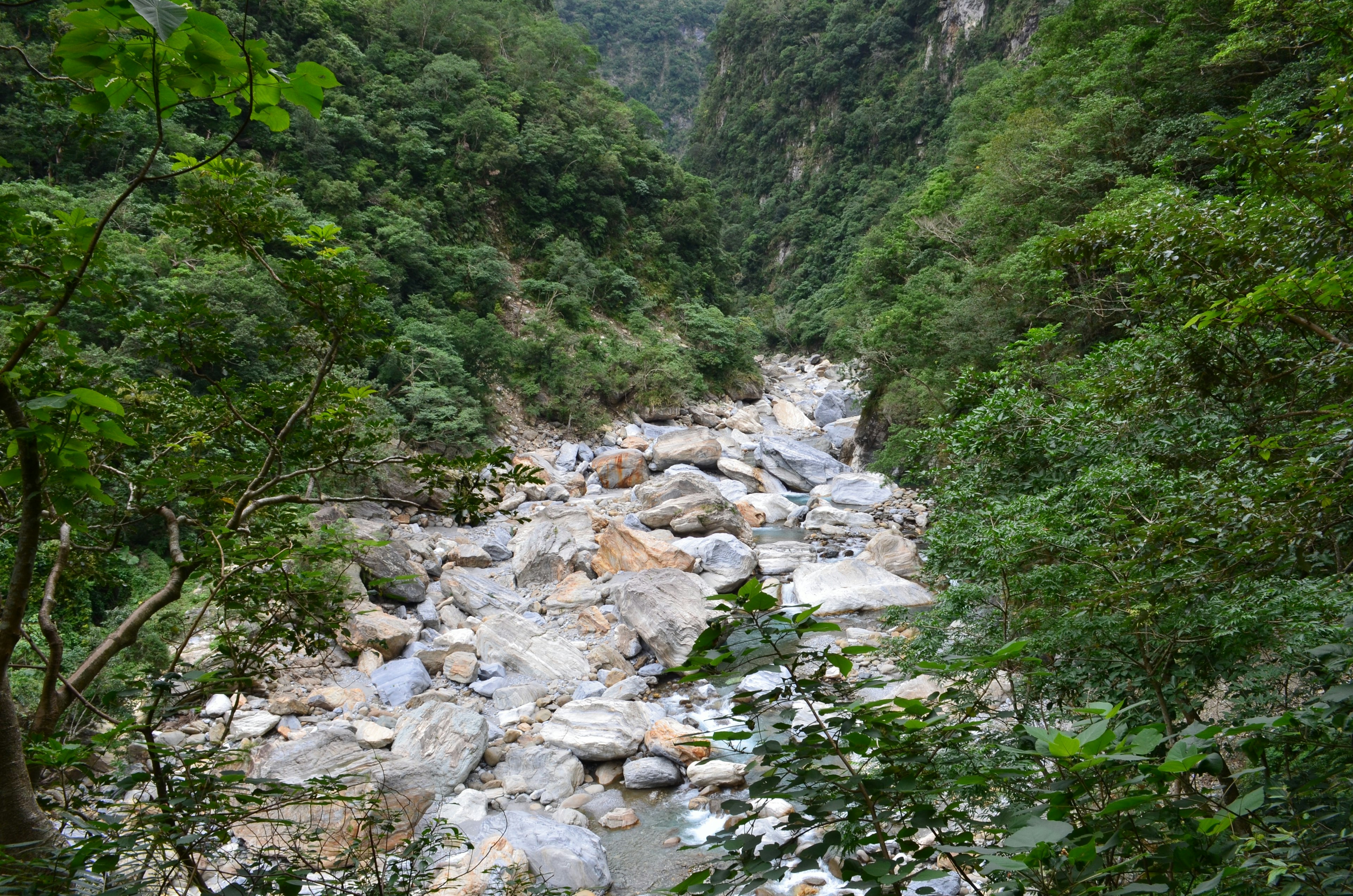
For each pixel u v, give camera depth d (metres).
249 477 3.71
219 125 31.59
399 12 46.66
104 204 21.08
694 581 13.49
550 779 9.12
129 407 3.52
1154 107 18.67
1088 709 1.72
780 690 2.04
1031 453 7.04
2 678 2.12
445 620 14.38
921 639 5.64
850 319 35.66
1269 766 2.23
